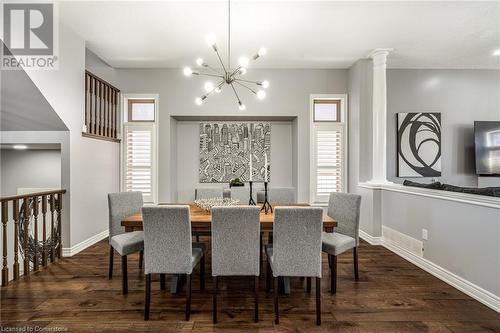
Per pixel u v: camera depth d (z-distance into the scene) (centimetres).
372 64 443
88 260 335
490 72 491
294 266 212
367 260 340
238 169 529
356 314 222
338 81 492
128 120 503
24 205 293
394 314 221
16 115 329
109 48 402
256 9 301
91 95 393
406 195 342
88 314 221
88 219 387
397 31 351
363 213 432
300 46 395
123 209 301
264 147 531
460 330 201
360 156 445
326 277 293
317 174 492
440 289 262
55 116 328
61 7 295
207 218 254
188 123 532
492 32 354
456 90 489
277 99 490
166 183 488
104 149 432
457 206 262
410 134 478
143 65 473
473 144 491
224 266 213
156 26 339
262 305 236
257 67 484
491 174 478
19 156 472
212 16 315
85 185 379
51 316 217
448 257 274
